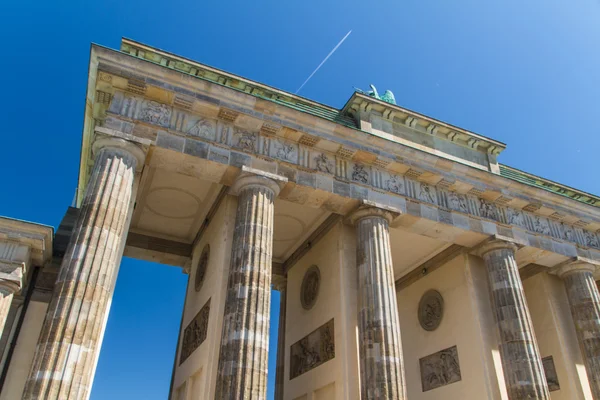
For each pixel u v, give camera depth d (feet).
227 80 129.59
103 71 99.50
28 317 108.06
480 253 135.13
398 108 138.41
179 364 120.47
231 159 106.32
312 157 116.26
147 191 126.93
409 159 124.77
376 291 106.52
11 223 99.30
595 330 134.72
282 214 133.49
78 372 75.61
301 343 129.59
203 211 133.90
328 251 127.75
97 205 89.56
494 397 119.85
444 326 141.79
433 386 139.95
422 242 146.72
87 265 83.66
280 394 138.41
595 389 129.80
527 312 123.54
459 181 129.39
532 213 143.13
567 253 141.79
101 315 82.58
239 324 90.12
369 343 101.45
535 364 115.55
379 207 116.78
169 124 104.32
